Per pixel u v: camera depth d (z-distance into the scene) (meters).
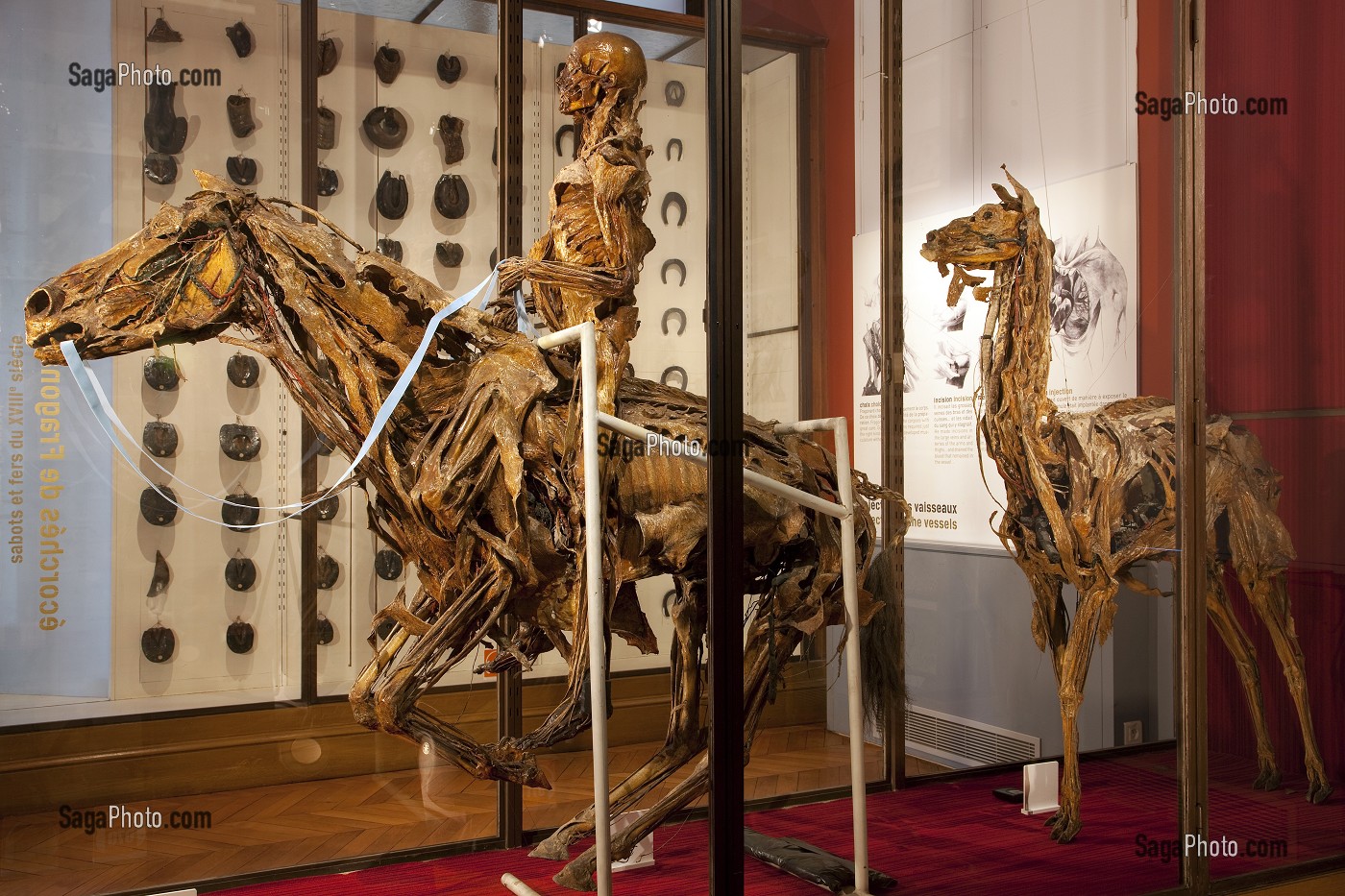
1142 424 3.27
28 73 2.91
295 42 3.21
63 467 2.95
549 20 3.50
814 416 2.84
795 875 2.72
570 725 2.61
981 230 3.10
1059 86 3.18
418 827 3.34
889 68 2.93
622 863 2.86
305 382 2.60
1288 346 3.56
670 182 3.37
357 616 3.32
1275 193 3.57
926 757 3.00
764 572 2.79
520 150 3.49
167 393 3.06
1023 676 3.14
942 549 3.06
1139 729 3.22
